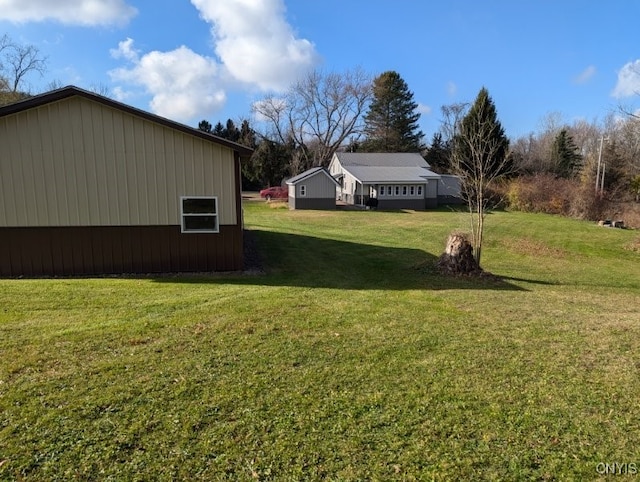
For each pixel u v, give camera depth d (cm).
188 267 1000
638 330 575
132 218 959
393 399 359
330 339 509
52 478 258
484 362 443
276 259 1236
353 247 1534
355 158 3916
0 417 319
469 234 1784
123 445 290
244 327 546
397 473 267
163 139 951
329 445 294
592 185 2736
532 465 275
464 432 311
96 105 913
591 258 1584
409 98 5412
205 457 279
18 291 732
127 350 455
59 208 923
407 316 636
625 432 312
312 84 4997
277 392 367
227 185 995
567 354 470
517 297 861
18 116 886
